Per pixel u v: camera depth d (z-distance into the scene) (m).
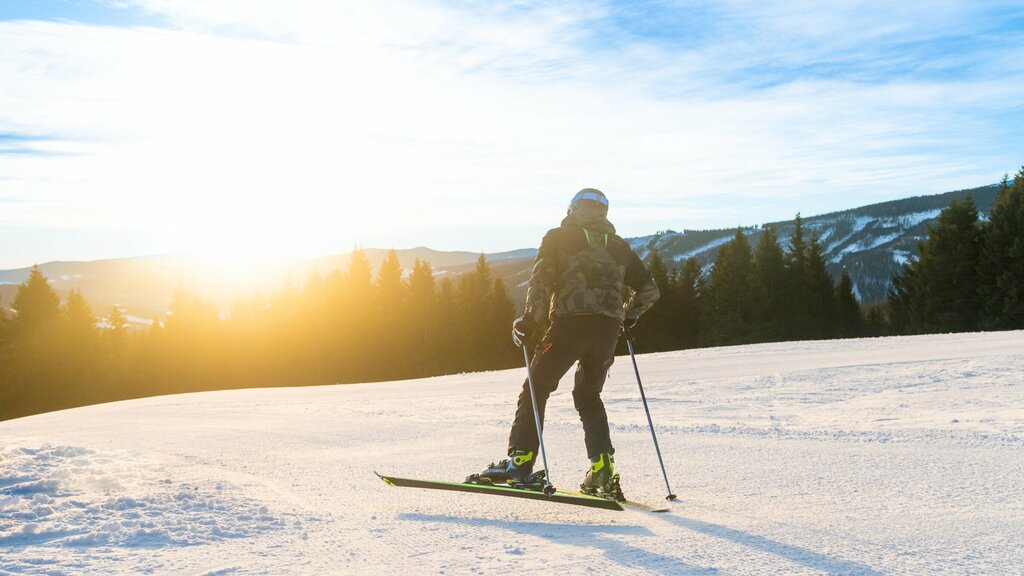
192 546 2.56
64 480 3.63
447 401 10.30
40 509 3.04
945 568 2.16
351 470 4.43
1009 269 41.72
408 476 4.19
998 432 5.19
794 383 10.73
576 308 3.45
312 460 4.87
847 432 5.51
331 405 10.21
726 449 4.93
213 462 4.77
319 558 2.37
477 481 3.41
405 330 55.91
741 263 53.66
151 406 11.25
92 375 51.81
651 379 12.62
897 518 2.84
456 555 2.37
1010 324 40.56
